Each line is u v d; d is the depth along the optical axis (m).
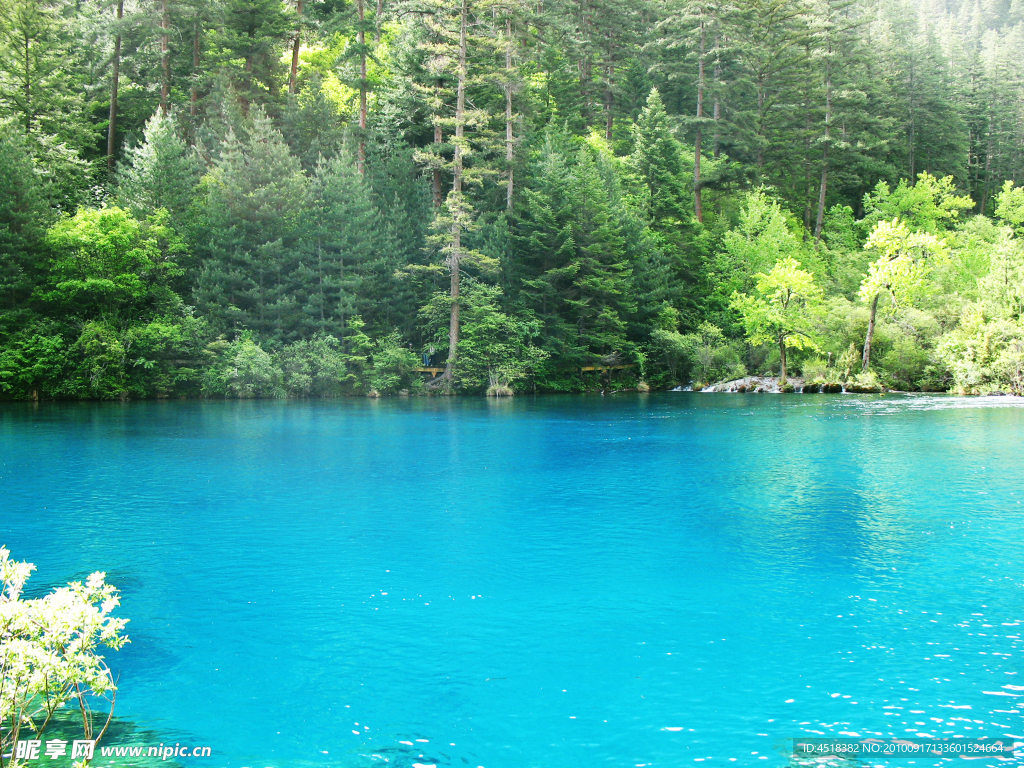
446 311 50.62
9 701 4.48
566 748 4.89
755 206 62.56
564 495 13.95
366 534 10.90
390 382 47.44
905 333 51.28
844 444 21.20
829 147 69.56
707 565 9.23
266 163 46.69
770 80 70.12
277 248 45.28
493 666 6.23
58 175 45.72
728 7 66.25
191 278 45.44
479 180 51.66
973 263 62.12
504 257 51.69
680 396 47.47
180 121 53.22
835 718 5.26
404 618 7.40
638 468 17.20
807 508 12.63
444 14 51.09
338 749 4.91
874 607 7.62
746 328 54.03
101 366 40.09
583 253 52.41
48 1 50.59
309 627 7.18
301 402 42.03
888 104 78.88
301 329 47.19
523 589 8.30
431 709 5.48
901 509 12.54
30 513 12.38
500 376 49.12
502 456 19.34
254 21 53.94
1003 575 8.74
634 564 9.29
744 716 5.31
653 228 61.44
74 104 50.56
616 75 76.50
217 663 6.36
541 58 68.25
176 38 54.19
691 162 66.31
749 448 20.55
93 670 5.00
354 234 47.72
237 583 8.56
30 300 40.75
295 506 12.98
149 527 11.36
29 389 40.50
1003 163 92.50
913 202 73.31
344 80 56.41
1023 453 19.17
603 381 55.56
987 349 44.38
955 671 6.05
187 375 43.03
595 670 6.13
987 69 102.44
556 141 58.38
